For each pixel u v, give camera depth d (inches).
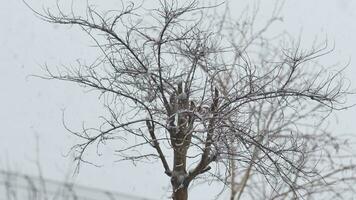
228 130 567.2
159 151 581.3
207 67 589.9
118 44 566.9
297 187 690.2
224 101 576.4
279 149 603.2
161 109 583.2
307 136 781.3
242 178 781.9
